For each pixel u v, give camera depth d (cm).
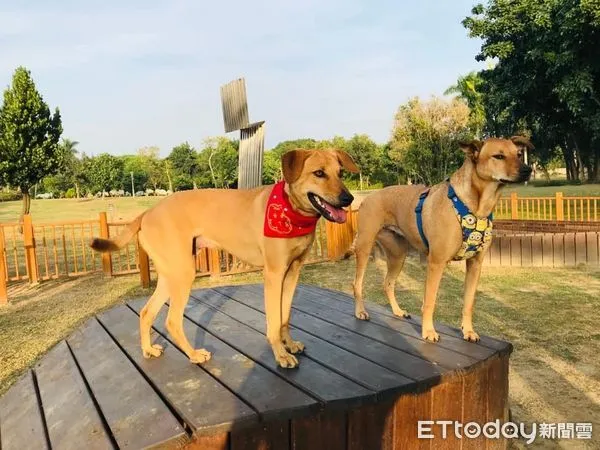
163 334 402
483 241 354
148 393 282
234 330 399
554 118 2709
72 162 6488
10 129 1886
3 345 625
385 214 423
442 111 3234
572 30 1802
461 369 303
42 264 1364
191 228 335
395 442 285
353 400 260
